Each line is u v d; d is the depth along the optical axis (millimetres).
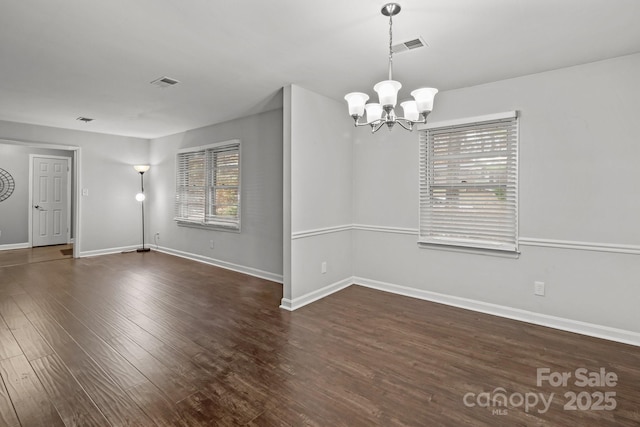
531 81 3018
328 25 2170
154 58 2709
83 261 5660
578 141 2820
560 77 2887
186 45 2469
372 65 2846
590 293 2807
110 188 6277
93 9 1980
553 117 2924
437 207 3615
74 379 2152
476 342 2689
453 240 3484
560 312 2941
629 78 2611
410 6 1941
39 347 2584
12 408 1859
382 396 1998
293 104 3393
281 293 3990
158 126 5465
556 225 2936
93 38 2359
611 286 2719
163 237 6453
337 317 3230
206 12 2016
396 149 3891
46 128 5465
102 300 3691
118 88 3471
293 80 3246
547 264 2988
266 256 4641
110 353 2502
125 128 5645
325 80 3236
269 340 2736
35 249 6746
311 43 2428
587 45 2447
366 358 2443
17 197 6793
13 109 4340
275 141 4453
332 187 3957
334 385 2109
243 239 4945
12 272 4898
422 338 2768
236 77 3150
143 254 6270
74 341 2691
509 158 3170
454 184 3486
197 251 5734
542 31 2240
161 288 4164
